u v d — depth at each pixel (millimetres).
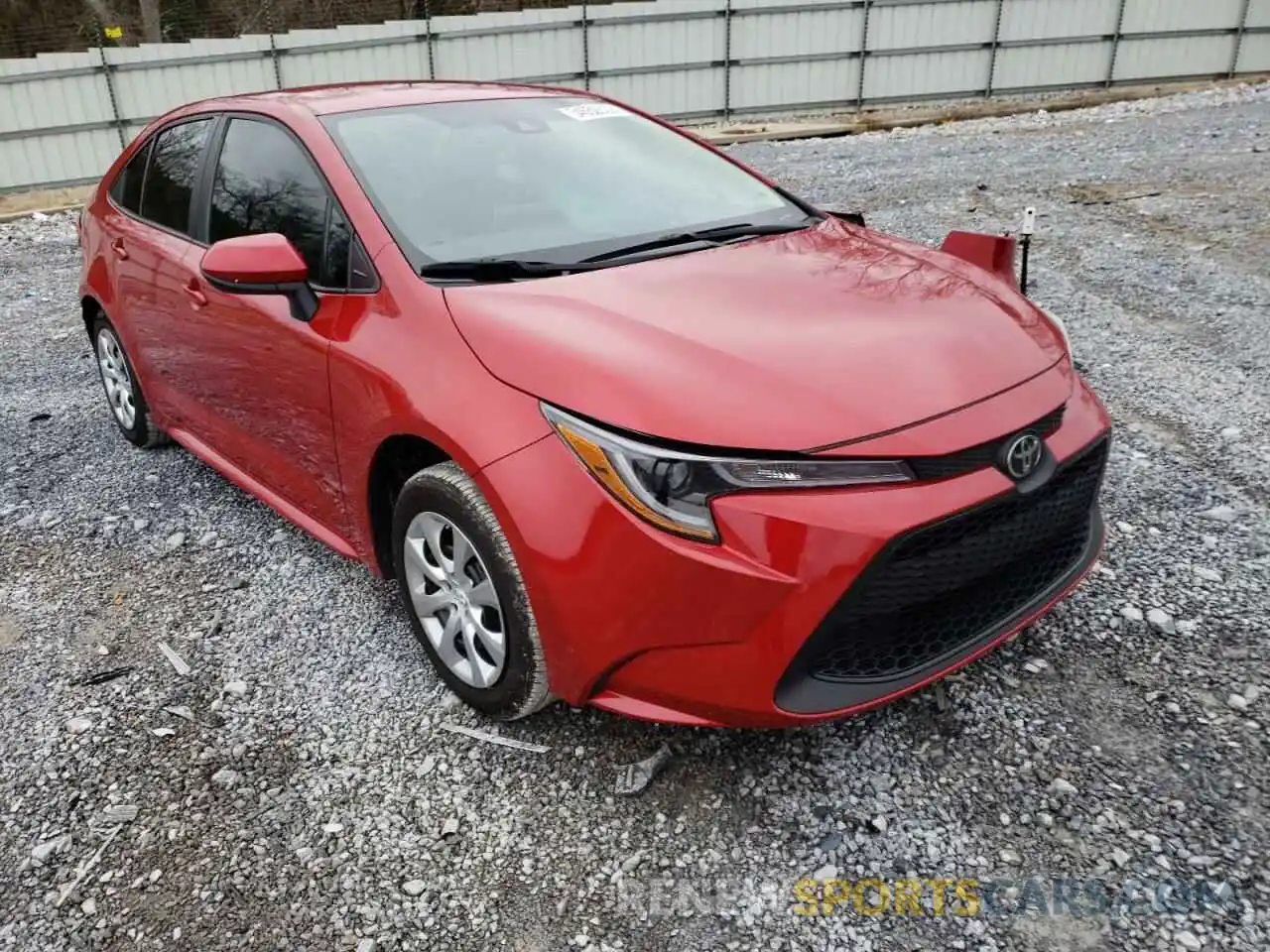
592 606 2283
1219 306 5973
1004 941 2082
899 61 19172
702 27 18375
